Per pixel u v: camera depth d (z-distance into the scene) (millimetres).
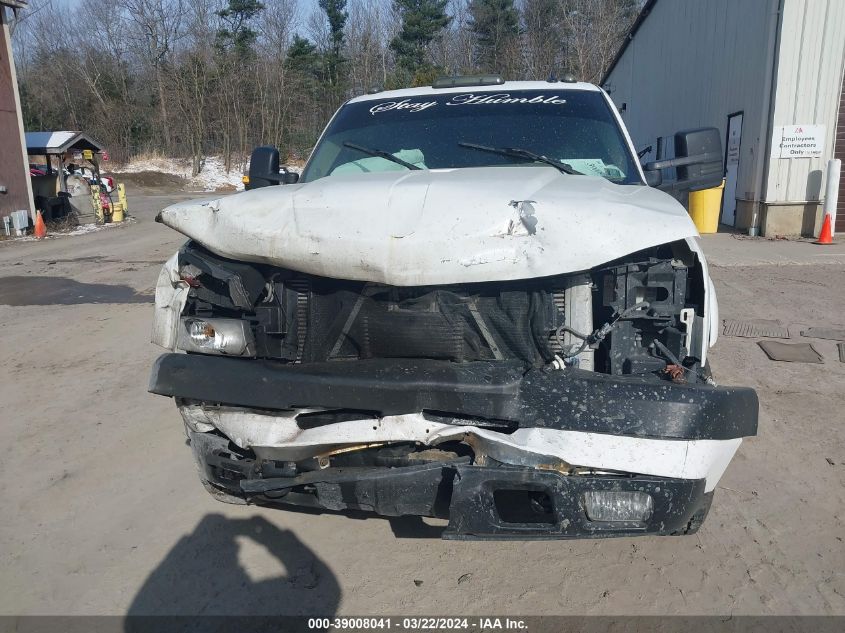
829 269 9891
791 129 12586
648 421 2477
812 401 5129
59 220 20016
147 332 7543
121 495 3943
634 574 3146
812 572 3133
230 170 50969
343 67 53625
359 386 2617
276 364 2814
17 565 3289
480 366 2678
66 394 5641
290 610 2938
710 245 12195
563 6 43781
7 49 17312
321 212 2736
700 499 2584
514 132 4031
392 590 3059
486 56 49281
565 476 2523
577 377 2592
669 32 19219
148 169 48812
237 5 50969
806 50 12289
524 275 2541
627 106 24406
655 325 2758
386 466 2705
